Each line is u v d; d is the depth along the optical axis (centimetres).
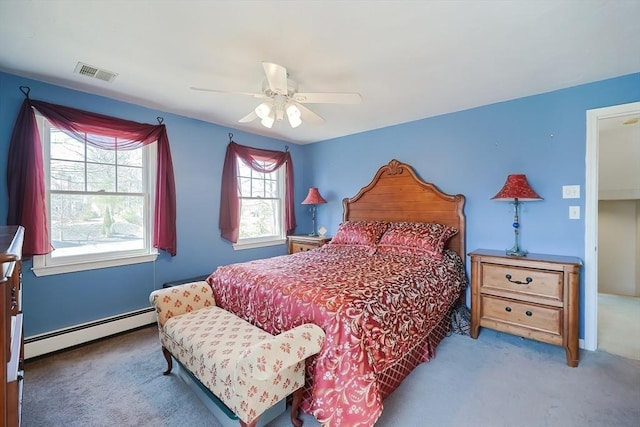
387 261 266
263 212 444
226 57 205
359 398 147
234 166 385
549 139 268
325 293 177
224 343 171
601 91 244
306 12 156
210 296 239
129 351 253
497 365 225
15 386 85
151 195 316
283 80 186
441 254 291
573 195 257
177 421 171
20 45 191
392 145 376
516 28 171
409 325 195
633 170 395
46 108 243
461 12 157
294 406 163
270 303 194
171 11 156
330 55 201
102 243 288
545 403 182
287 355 141
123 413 177
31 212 235
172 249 323
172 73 230
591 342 248
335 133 416
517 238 285
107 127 275
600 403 181
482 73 230
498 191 297
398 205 367
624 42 186
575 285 222
